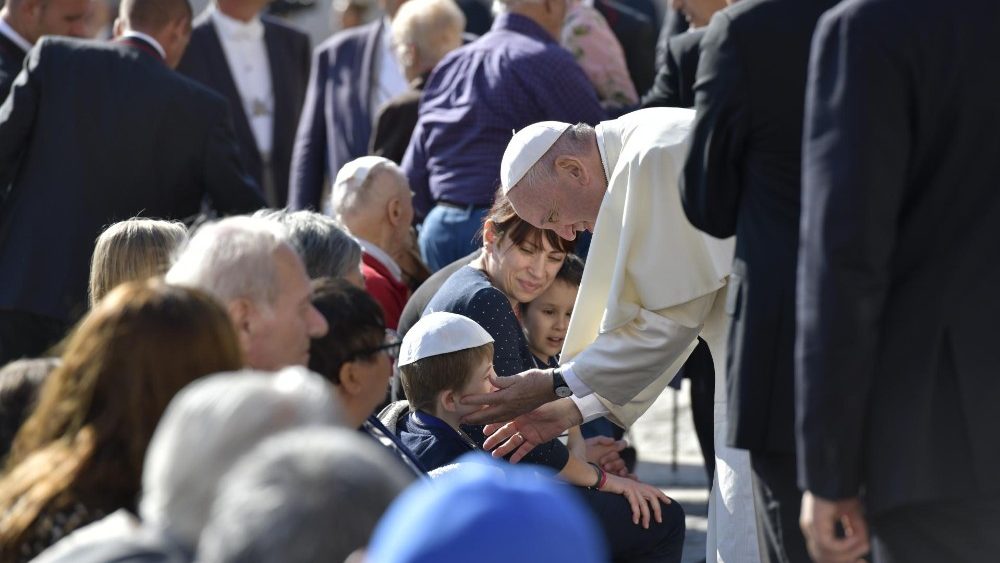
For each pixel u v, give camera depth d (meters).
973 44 10.23
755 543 13.66
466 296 15.56
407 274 20.14
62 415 9.57
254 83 29.45
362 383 12.07
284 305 11.34
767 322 11.78
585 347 14.95
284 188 29.72
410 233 19.89
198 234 11.55
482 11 33.50
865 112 10.16
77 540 8.62
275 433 7.74
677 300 14.11
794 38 11.70
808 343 10.27
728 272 13.93
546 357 17.16
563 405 14.57
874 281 10.15
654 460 26.70
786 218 11.81
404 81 27.69
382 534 6.43
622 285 14.32
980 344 10.27
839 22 10.36
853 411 10.23
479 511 6.06
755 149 11.94
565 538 6.10
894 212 10.20
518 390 14.49
